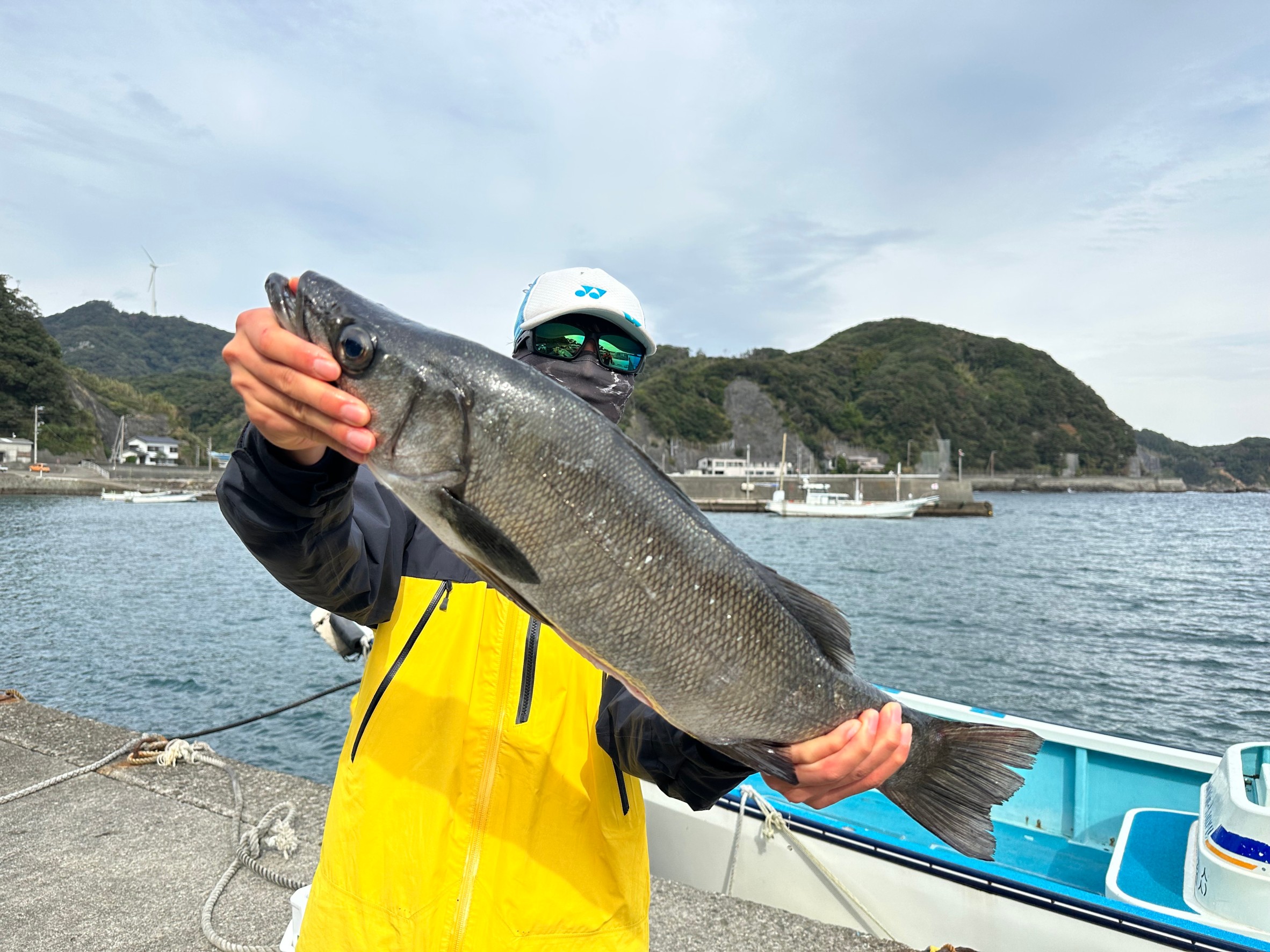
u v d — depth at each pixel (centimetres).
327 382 118
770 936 345
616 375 205
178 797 460
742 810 436
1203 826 368
